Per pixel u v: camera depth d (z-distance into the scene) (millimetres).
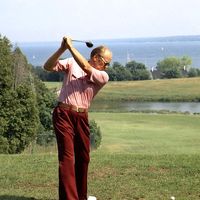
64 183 5801
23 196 6922
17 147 30109
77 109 5879
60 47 5773
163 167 8773
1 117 29781
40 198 6852
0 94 30234
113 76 119125
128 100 89500
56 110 5930
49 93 37781
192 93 93500
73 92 5887
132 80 120312
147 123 55656
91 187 7383
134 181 7758
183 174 8234
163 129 50188
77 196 5867
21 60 39625
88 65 5789
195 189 7301
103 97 91875
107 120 58656
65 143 5848
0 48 31031
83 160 6078
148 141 41094
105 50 6020
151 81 113312
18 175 8211
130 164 9016
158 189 7285
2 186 7570
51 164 9164
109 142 40344
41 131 33562
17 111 30109
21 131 30094
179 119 58875
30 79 39969
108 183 7629
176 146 37406
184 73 129750
